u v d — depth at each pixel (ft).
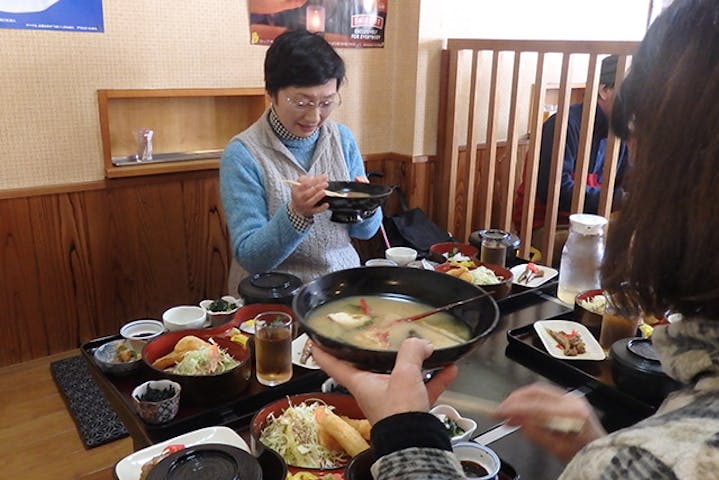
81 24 7.72
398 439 1.99
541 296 5.83
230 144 6.50
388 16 10.41
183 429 3.63
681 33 1.57
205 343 4.17
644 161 1.66
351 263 7.02
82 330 8.64
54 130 7.86
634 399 3.88
